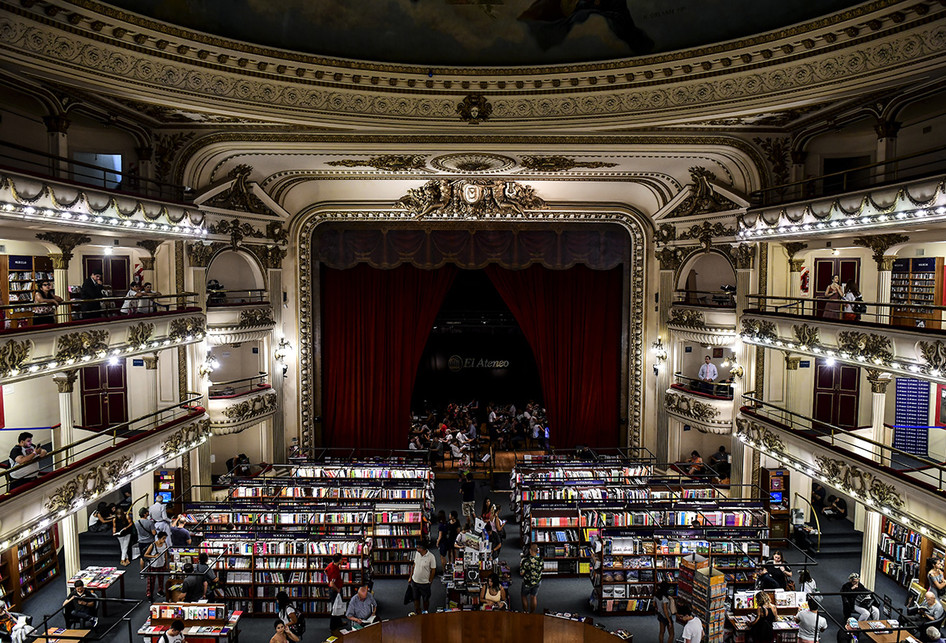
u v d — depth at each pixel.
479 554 12.09
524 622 8.66
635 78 13.08
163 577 12.98
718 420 17.36
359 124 13.64
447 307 24.48
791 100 11.88
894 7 10.01
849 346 12.48
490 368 25.02
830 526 16.20
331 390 22.28
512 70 13.28
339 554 12.47
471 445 22.11
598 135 15.10
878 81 10.79
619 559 12.52
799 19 11.14
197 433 15.87
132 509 15.95
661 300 20.31
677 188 18.98
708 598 10.73
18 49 9.84
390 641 8.53
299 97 13.11
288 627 10.79
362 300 22.17
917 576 13.59
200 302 16.62
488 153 16.02
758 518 13.39
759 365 16.67
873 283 16.33
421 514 13.95
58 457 12.23
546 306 22.64
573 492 14.74
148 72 11.47
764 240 15.36
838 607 13.04
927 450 15.80
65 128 12.26
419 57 13.21
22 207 9.91
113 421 16.73
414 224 21.25
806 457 13.88
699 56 12.31
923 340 10.73
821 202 12.61
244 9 11.80
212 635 10.45
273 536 12.57
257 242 18.92
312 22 12.42
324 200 20.61
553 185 19.98
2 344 9.80
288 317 20.67
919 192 10.29
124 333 12.80
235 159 16.69
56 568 14.05
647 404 21.47
